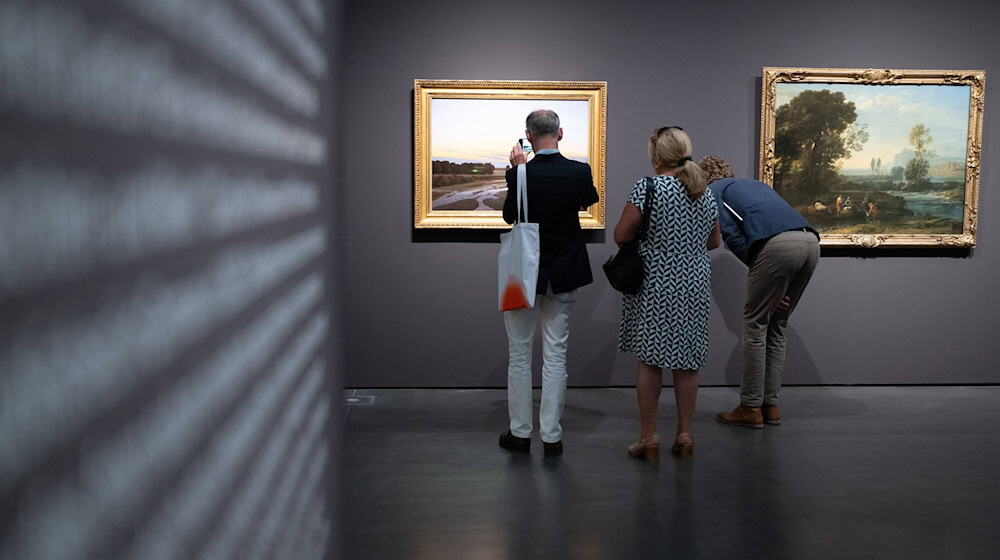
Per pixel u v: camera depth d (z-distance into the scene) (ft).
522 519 9.18
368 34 15.47
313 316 4.23
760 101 16.08
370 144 15.64
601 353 16.25
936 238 16.26
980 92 16.06
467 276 15.92
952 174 16.21
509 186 11.35
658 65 15.89
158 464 1.85
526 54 15.69
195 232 2.12
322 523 4.58
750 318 13.26
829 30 16.11
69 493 1.43
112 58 1.60
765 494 10.10
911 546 8.52
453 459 11.51
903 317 16.57
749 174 16.21
